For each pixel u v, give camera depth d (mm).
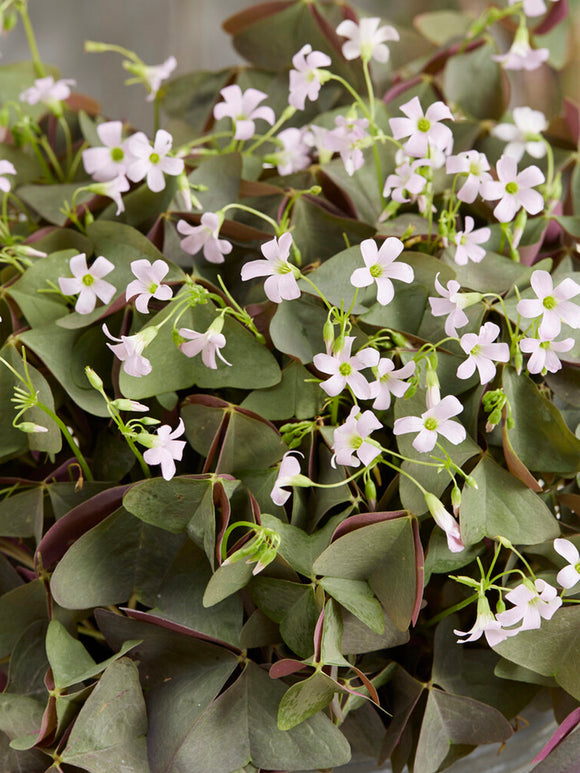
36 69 567
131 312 443
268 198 475
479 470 422
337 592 411
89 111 580
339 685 399
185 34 1216
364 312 434
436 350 435
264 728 418
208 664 423
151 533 430
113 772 411
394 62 592
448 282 417
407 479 417
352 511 419
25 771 420
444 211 448
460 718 431
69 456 456
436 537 421
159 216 462
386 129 504
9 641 442
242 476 429
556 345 416
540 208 436
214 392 452
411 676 431
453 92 535
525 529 420
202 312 436
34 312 449
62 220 486
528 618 406
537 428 430
